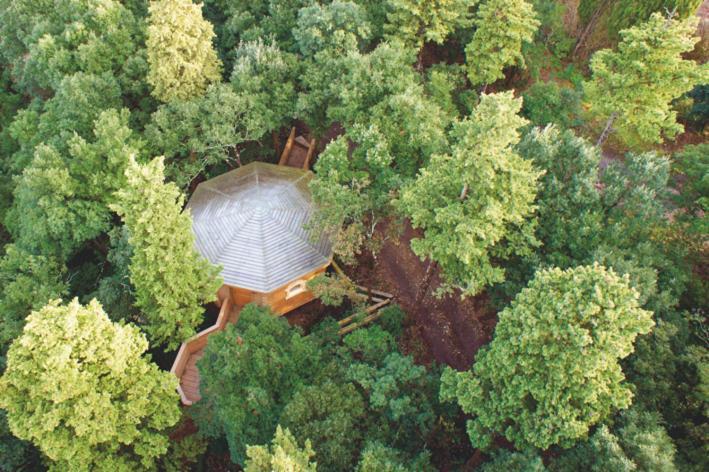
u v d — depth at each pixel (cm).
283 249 3797
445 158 3048
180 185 4328
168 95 4297
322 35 4284
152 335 3316
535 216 3403
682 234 3372
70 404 2453
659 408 2720
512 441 2741
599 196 3319
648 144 4672
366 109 3906
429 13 4334
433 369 3544
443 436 2959
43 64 4703
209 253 3803
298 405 2622
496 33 4138
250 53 4434
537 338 2327
